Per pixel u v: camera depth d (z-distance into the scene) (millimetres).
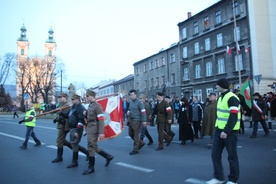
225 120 4902
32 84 62812
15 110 38094
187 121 10258
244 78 27391
